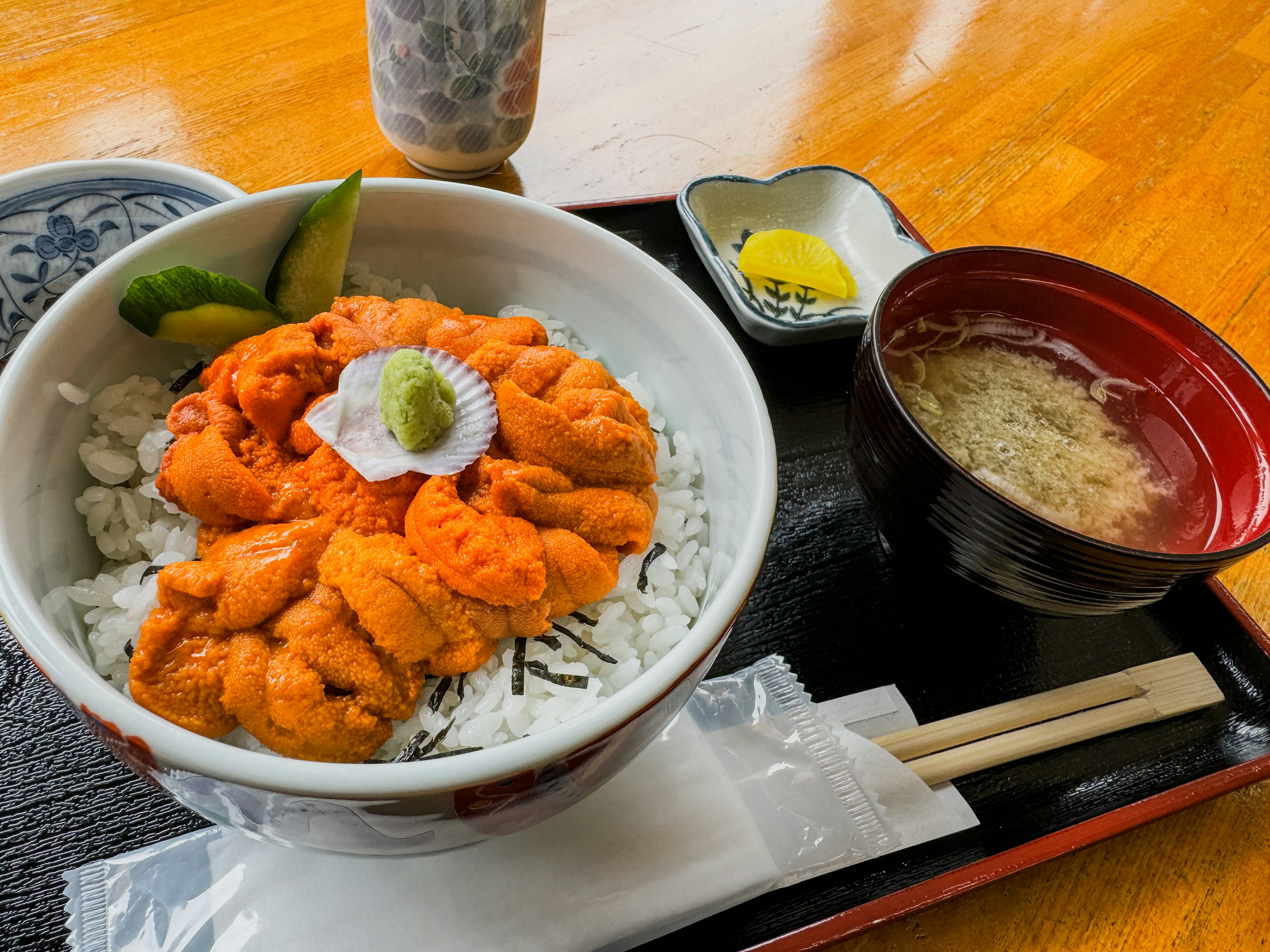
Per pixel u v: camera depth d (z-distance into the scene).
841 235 0.38
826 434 0.31
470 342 0.24
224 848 0.21
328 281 0.25
